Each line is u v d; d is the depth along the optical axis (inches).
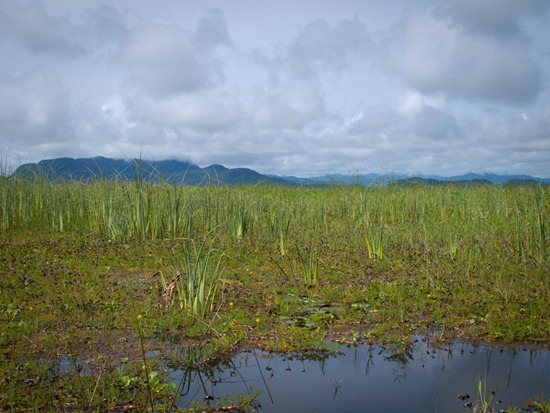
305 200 664.4
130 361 215.8
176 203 526.0
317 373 212.2
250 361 225.8
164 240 487.2
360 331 262.1
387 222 602.9
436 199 662.5
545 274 344.8
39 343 234.8
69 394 183.2
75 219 582.2
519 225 477.7
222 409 179.0
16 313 275.6
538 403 175.9
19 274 362.3
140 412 174.1
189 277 277.7
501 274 350.0
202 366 218.8
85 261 407.2
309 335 250.7
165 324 259.1
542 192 497.0
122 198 528.4
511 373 209.3
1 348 226.2
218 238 503.2
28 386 188.1
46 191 611.2
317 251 442.9
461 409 177.8
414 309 289.9
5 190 577.3
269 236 515.2
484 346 241.3
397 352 231.1
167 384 191.2
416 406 179.6
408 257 417.4
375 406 180.7
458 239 461.4
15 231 546.6
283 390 195.5
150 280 355.6
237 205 546.3
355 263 400.8
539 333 251.6
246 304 299.4
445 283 336.2
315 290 327.6
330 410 177.3
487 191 656.4
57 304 292.5
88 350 229.0
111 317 270.8
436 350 237.1
